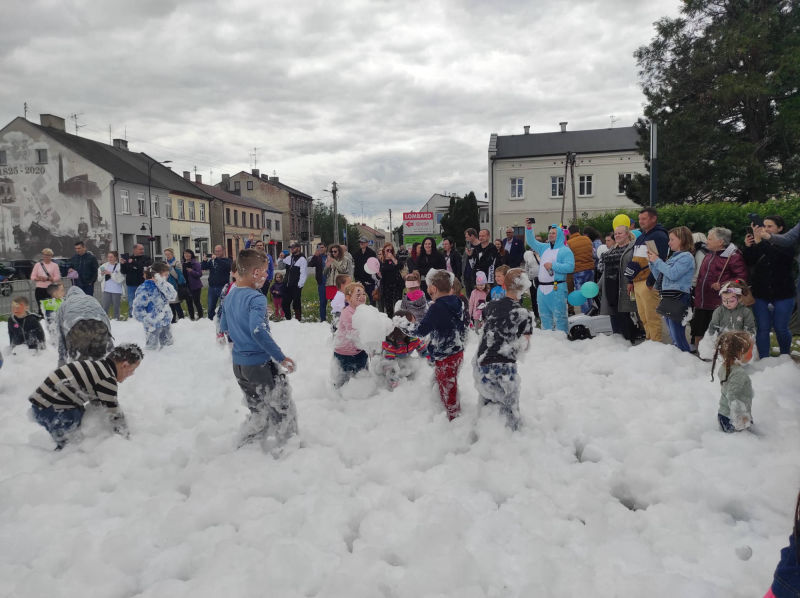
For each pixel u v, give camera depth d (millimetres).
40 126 39812
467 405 5383
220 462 4176
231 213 58938
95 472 4062
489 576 2789
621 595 2619
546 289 9008
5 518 3496
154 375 7238
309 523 3262
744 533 3164
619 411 5184
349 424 5008
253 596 2650
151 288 8898
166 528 3299
